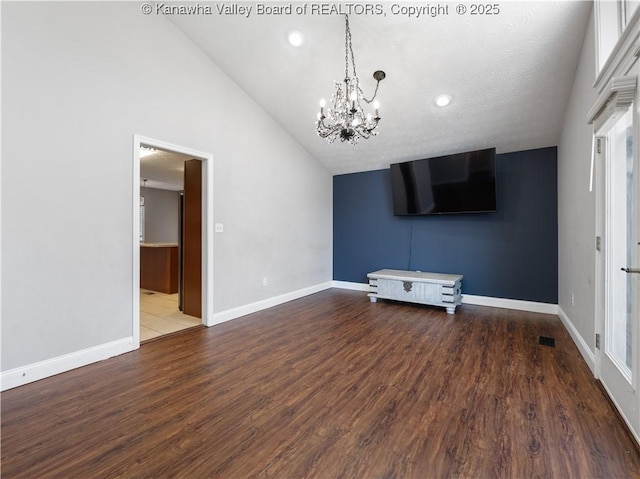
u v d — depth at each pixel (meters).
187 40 3.15
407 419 1.74
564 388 2.06
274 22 2.86
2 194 2.02
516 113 3.41
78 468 1.38
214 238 3.45
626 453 1.46
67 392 2.03
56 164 2.26
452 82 3.14
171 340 3.00
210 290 3.42
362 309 4.15
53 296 2.26
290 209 4.61
